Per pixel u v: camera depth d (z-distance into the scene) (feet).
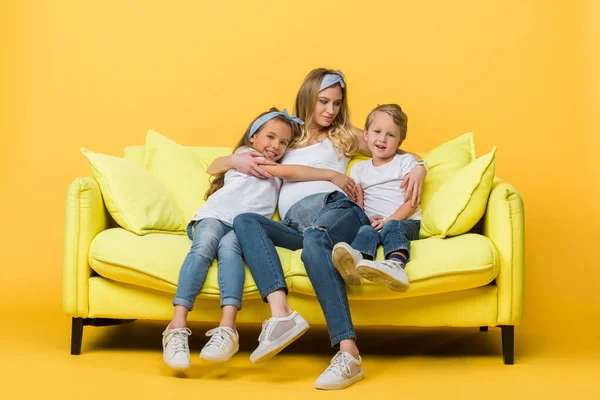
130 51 11.35
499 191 7.83
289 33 11.29
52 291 11.03
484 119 11.01
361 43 11.19
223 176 8.80
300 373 7.36
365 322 7.67
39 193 11.19
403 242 7.48
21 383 6.84
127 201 8.13
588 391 6.73
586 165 10.80
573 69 10.85
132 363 7.66
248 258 7.30
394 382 7.00
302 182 8.63
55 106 11.26
